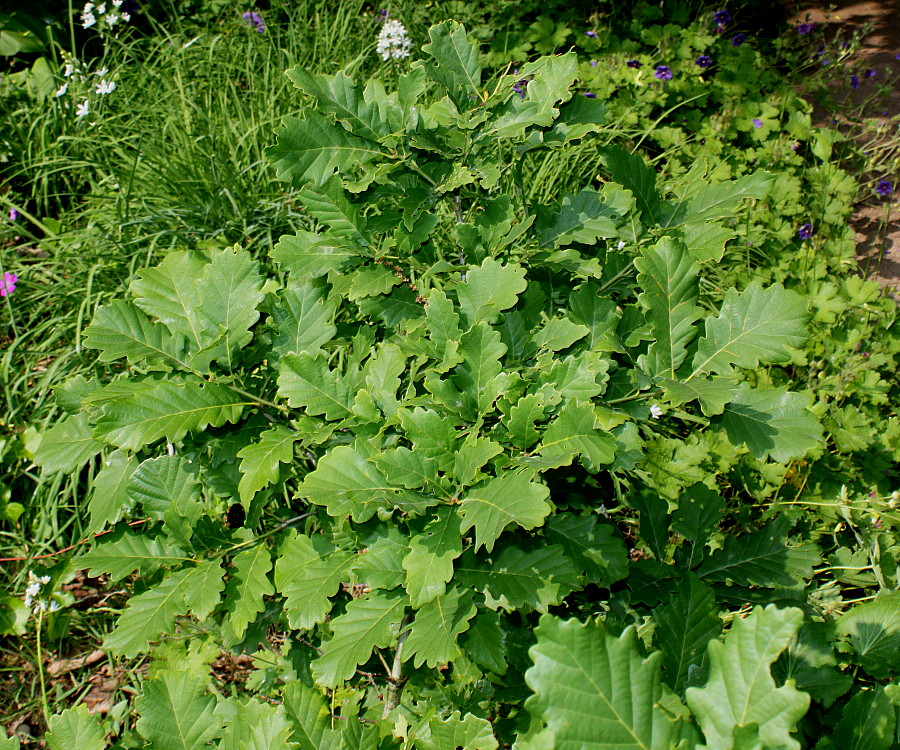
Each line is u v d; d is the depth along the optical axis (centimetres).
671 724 81
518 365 169
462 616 139
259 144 428
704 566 184
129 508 167
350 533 150
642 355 154
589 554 159
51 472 167
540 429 145
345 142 171
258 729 120
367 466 137
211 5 591
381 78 481
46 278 388
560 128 187
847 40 760
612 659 81
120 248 369
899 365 370
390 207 301
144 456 170
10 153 448
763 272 405
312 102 450
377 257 180
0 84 502
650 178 193
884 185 495
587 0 631
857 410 335
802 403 147
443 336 158
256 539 164
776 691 80
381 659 196
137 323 162
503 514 120
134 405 149
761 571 180
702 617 139
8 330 369
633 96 539
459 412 147
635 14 635
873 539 240
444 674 192
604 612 189
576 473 175
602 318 174
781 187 466
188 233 372
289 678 214
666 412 162
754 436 147
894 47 744
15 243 427
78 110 446
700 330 159
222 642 225
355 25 568
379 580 142
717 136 526
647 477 262
